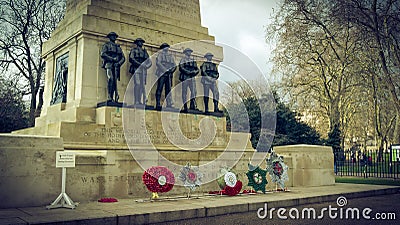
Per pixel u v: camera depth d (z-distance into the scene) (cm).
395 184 2083
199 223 955
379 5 3191
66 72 1808
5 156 1066
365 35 3145
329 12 3481
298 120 3566
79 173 1190
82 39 1684
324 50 3703
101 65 1694
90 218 873
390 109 4166
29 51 3312
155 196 1222
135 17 1827
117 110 1511
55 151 1148
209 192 1405
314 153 1881
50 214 924
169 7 2011
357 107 4812
